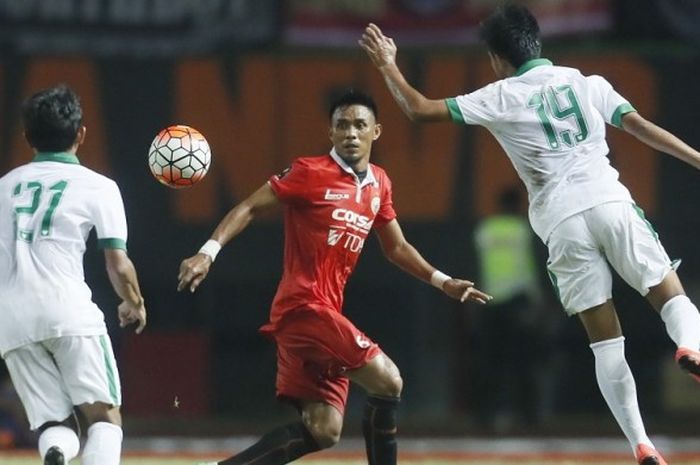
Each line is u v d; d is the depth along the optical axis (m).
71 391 28.03
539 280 65.88
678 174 62.50
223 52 62.44
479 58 61.47
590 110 31.11
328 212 31.33
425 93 61.66
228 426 66.12
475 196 62.97
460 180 62.97
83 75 62.09
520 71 31.53
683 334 29.70
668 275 30.75
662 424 66.56
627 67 61.50
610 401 31.00
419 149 62.91
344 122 31.67
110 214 28.11
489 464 51.38
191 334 66.75
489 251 59.53
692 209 62.56
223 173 62.84
